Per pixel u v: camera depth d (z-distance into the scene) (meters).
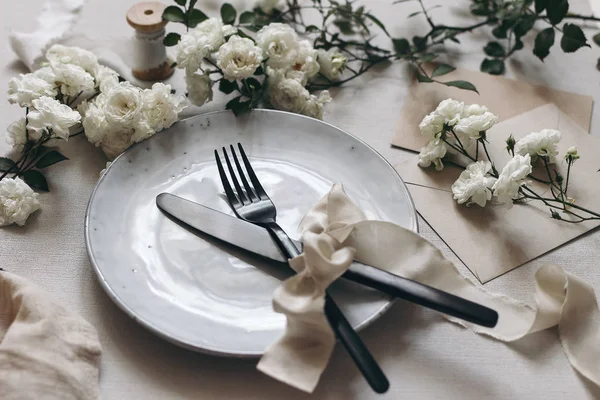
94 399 0.48
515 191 0.56
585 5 0.79
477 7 0.76
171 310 0.50
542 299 0.52
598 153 0.63
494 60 0.71
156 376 0.49
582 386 0.50
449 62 0.72
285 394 0.49
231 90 0.64
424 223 0.58
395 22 0.77
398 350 0.51
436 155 0.61
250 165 0.58
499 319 0.52
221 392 0.49
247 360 0.50
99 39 0.71
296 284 0.48
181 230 0.55
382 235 0.52
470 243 0.57
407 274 0.52
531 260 0.56
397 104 0.68
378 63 0.72
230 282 0.52
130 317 0.49
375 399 0.49
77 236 0.56
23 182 0.57
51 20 0.71
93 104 0.61
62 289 0.53
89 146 0.62
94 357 0.49
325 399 0.49
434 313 0.53
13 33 0.68
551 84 0.70
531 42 0.75
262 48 0.64
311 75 0.66
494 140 0.64
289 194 0.58
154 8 0.67
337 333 0.47
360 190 0.57
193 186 0.58
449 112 0.61
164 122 0.59
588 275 0.55
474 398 0.49
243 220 0.55
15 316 0.50
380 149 0.64
